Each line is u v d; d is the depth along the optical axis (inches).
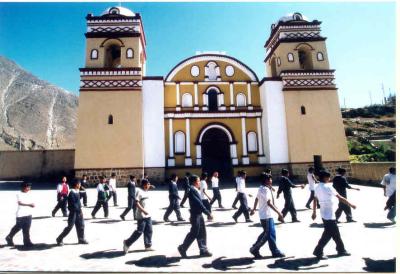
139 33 1016.2
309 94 1035.9
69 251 295.3
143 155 943.7
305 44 1088.8
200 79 1091.9
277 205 544.4
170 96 1062.4
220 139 1077.8
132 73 975.0
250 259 263.1
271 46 1200.8
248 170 1034.1
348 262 249.4
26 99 4441.4
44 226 409.7
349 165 994.7
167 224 413.1
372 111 1994.3
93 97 951.6
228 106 1080.2
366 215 430.9
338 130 1018.7
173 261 261.7
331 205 263.6
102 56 994.7
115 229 388.8
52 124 4101.9
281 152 1008.9
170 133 1026.7
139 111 956.6
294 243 307.0
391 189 374.9
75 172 906.7
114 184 585.9
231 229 374.0
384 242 300.0
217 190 536.7
